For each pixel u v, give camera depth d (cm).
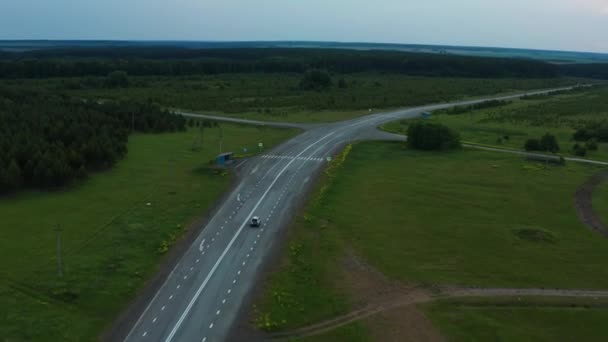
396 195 10375
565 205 10081
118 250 7469
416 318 6019
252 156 13200
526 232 8556
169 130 16088
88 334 5528
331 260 7450
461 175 11975
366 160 13150
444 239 8281
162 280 6756
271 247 7862
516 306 6331
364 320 5953
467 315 6103
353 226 8712
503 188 11050
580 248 8088
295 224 8775
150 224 8506
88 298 6175
